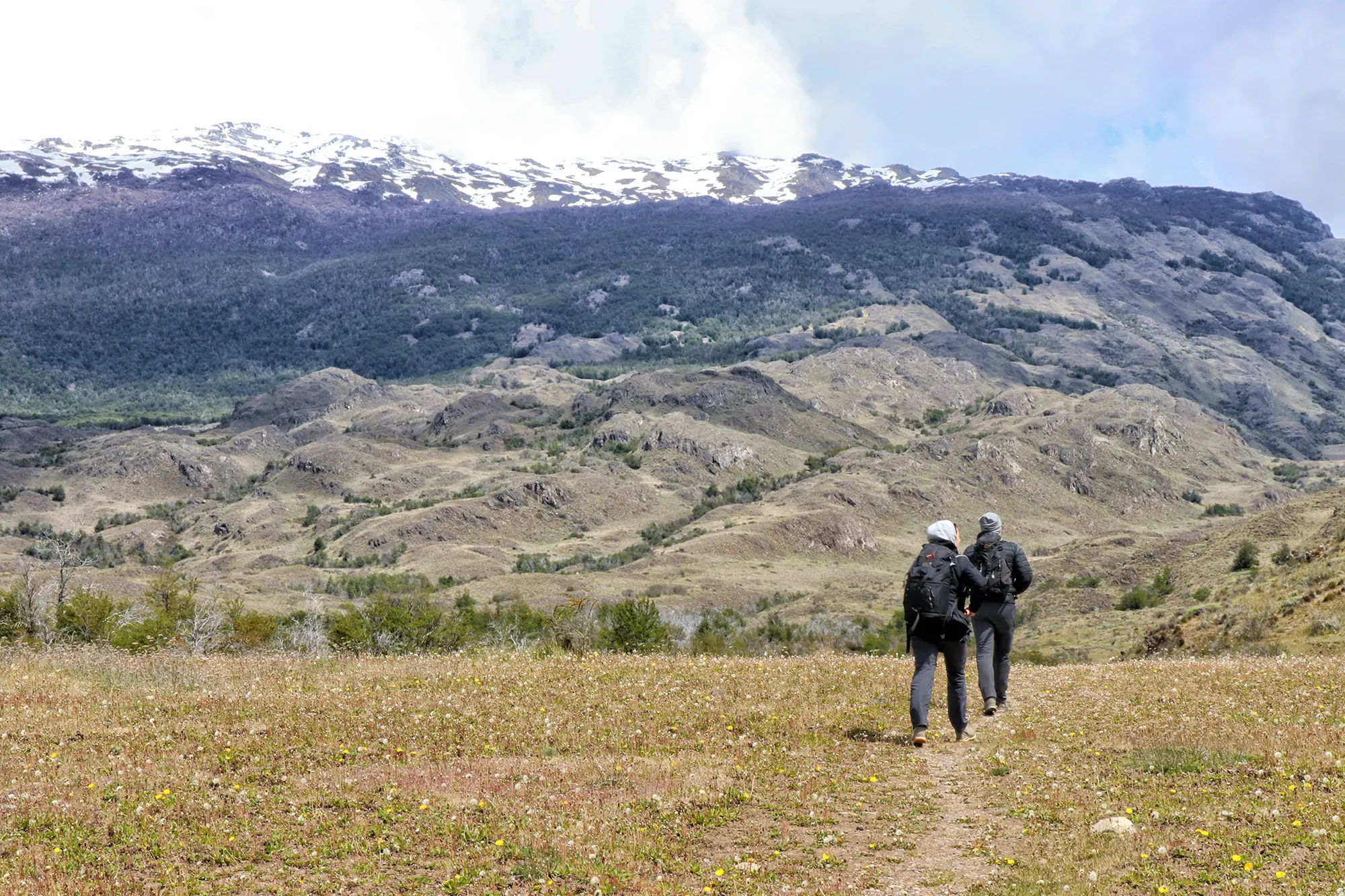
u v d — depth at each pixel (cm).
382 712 1281
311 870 740
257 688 1459
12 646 2177
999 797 957
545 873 727
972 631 1396
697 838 827
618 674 1614
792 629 7988
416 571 18700
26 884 677
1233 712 1264
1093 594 10644
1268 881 679
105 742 1095
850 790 989
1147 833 800
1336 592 3650
